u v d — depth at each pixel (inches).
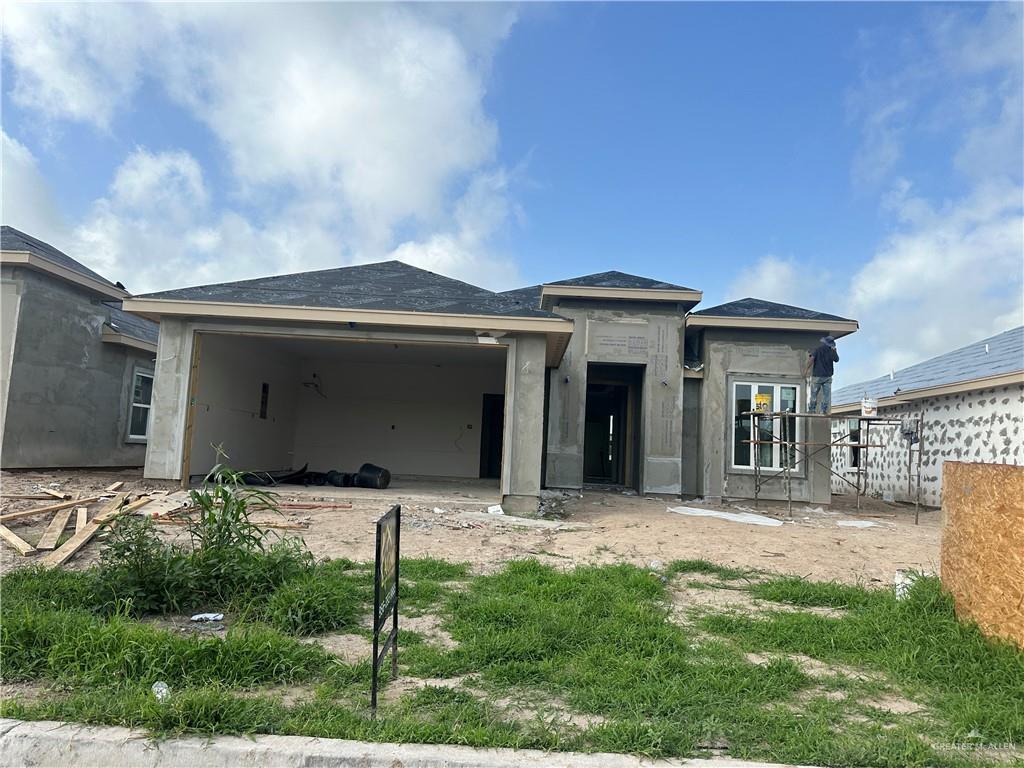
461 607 210.2
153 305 426.3
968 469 190.9
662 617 209.9
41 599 209.3
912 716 147.9
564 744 128.6
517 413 431.8
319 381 691.4
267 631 180.5
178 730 130.4
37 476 455.2
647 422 575.2
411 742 129.0
